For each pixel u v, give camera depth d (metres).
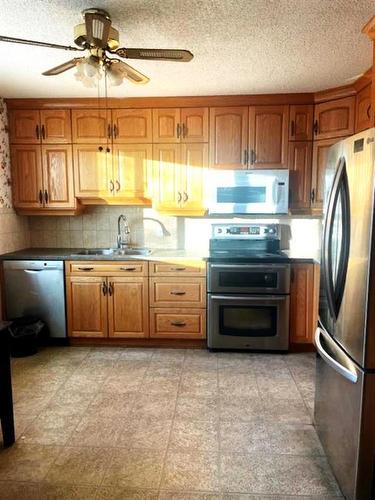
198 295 3.45
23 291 3.54
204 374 3.00
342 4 1.84
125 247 4.00
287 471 1.91
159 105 3.54
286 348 3.40
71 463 1.97
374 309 1.47
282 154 3.48
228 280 3.38
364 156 1.51
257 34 2.17
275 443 2.13
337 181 1.81
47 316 3.56
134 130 3.59
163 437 2.19
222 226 3.82
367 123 2.91
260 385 2.81
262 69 2.75
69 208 3.72
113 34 2.03
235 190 3.46
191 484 1.82
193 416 2.40
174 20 1.99
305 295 3.38
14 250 3.80
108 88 3.20
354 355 1.58
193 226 3.99
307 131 3.44
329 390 1.93
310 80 3.01
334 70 2.78
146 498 1.73
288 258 3.34
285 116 3.44
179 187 3.62
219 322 3.41
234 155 3.54
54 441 2.15
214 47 2.36
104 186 3.67
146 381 2.88
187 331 3.50
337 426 1.80
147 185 3.64
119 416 2.41
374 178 1.43
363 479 1.57
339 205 1.80
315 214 3.51
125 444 2.12
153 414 2.43
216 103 3.49
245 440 2.15
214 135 3.53
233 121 3.50
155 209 3.69
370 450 1.54
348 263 1.66
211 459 1.99
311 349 3.48
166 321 3.50
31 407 2.52
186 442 2.14
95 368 3.12
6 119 3.60
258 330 3.40
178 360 3.28
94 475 1.88
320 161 3.42
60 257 3.49
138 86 3.14
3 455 2.03
